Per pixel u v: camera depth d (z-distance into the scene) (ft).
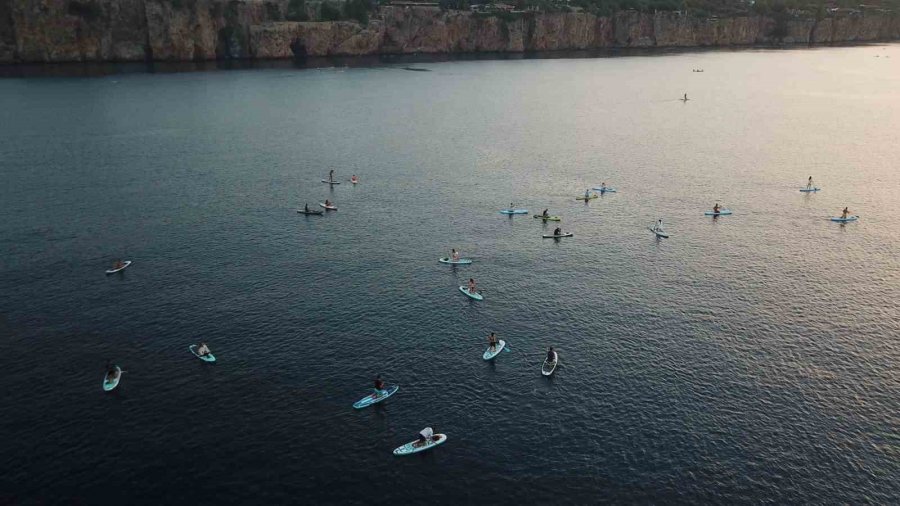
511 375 257.75
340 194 467.52
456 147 606.96
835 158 572.92
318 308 306.35
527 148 605.73
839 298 317.22
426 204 449.48
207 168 520.01
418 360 267.39
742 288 327.67
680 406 239.91
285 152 576.61
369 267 350.43
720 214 431.02
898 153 590.55
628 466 212.84
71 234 382.22
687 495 201.67
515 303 313.12
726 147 612.29
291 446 220.23
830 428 229.04
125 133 627.05
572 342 280.31
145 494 200.54
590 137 653.71
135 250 363.15
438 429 228.63
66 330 283.38
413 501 199.11
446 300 315.78
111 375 251.60
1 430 224.33
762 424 230.89
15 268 337.52
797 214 432.66
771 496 201.57
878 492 203.00
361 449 219.41
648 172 529.45
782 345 277.23
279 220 414.62
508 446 221.05
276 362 264.52
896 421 232.12
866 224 414.82
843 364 264.11
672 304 311.47
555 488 204.03
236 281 331.16
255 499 199.41
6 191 452.76
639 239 390.63
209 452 217.15
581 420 233.14
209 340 278.67
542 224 413.80
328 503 198.29
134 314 297.53
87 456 214.48
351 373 258.57
